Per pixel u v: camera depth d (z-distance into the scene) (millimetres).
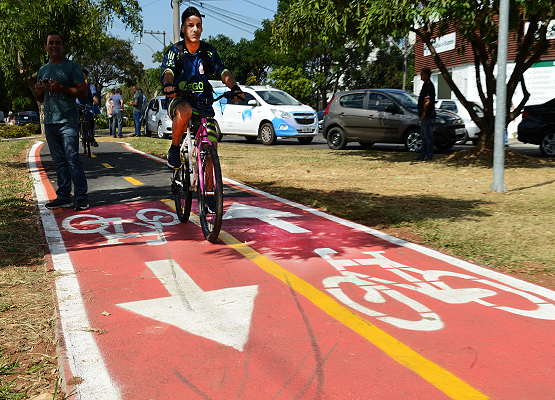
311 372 2545
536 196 7637
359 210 6590
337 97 16453
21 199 7016
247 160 12641
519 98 25609
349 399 2311
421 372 2549
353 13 11102
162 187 8320
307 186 8641
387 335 2959
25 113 46188
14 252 4645
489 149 12289
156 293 3633
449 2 9344
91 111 13086
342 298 3541
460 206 6875
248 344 2846
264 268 4207
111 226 5719
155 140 18672
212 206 4895
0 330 3064
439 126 14805
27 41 18594
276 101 18969
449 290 3719
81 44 20125
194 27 4797
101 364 2629
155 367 2598
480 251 4742
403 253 4664
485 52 11906
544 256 4578
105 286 3779
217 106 19734
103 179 9195
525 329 3059
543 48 11820
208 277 3988
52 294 3611
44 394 2391
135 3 20859
